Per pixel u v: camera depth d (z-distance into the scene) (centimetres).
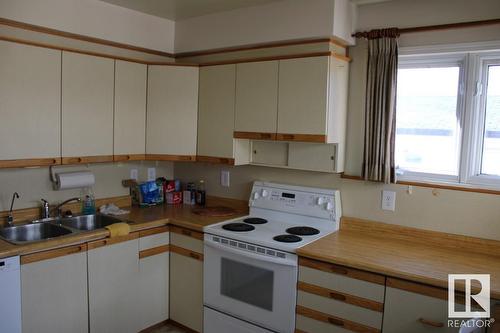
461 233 250
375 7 275
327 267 235
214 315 291
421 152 272
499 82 244
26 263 238
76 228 305
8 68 248
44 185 299
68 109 279
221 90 315
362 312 225
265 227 294
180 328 319
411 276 206
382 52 267
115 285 285
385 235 275
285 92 280
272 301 257
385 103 266
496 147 248
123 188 353
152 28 337
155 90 326
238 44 310
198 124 332
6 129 250
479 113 250
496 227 238
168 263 319
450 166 262
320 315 240
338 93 277
